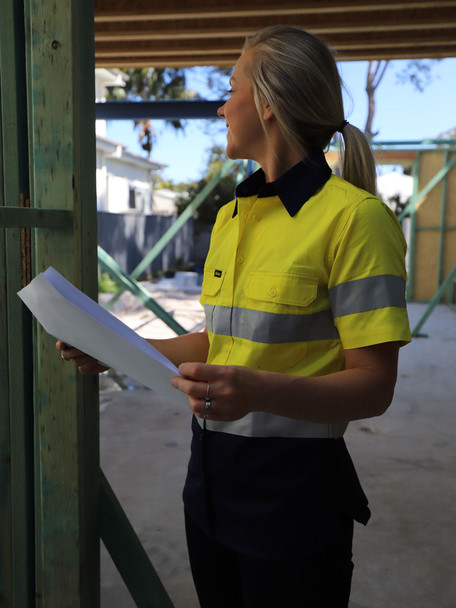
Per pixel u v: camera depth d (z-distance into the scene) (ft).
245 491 3.22
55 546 4.04
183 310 30.83
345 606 3.35
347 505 3.24
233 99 3.29
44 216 3.43
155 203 83.87
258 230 3.19
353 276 2.86
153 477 9.78
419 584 6.88
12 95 3.84
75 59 3.57
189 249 63.77
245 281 3.17
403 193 51.57
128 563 4.58
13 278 3.99
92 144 4.16
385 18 11.93
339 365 3.10
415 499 9.03
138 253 49.03
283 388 2.56
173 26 12.57
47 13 3.52
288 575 3.16
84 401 4.15
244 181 3.36
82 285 4.06
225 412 2.50
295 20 12.23
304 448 3.14
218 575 3.63
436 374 17.11
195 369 2.43
